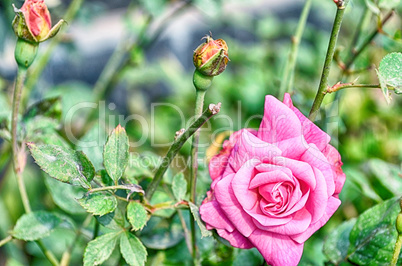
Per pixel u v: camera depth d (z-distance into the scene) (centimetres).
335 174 48
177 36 125
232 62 109
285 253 47
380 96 92
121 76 92
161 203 51
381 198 63
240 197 47
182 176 53
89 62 119
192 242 54
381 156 88
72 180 48
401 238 48
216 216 48
